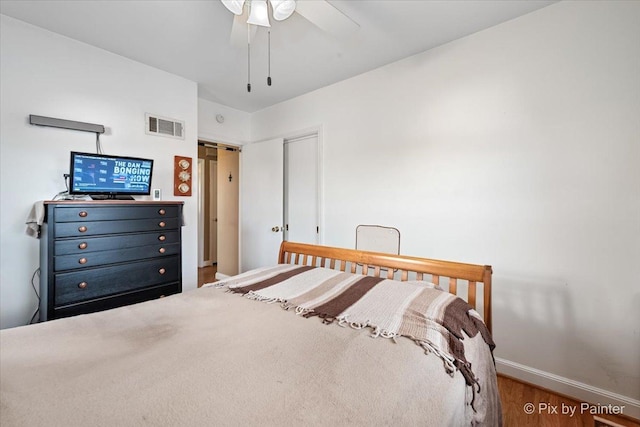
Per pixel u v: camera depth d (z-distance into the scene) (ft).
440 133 7.38
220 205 15.08
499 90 6.49
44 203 5.92
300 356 2.75
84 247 6.28
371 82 8.74
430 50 7.54
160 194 8.75
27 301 6.56
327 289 4.57
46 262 6.06
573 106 5.64
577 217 5.63
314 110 10.30
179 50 7.67
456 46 7.11
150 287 7.38
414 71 7.84
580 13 5.54
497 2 5.79
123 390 2.22
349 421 1.94
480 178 6.77
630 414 5.15
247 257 12.85
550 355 5.94
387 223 8.40
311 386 2.30
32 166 6.59
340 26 5.09
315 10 4.73
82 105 7.30
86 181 6.86
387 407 2.09
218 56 7.98
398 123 8.16
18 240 6.43
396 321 3.41
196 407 2.05
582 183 5.57
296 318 3.65
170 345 2.95
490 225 6.64
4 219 6.26
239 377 2.41
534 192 6.08
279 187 11.41
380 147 8.55
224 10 6.06
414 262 5.30
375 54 7.81
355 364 2.61
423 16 6.23
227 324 3.48
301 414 1.99
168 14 6.19
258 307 4.03
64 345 2.95
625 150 5.18
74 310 6.15
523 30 6.17
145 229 7.27
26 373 2.42
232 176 14.24
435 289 4.48
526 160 6.16
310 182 10.85
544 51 5.94
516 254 6.31
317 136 10.53
